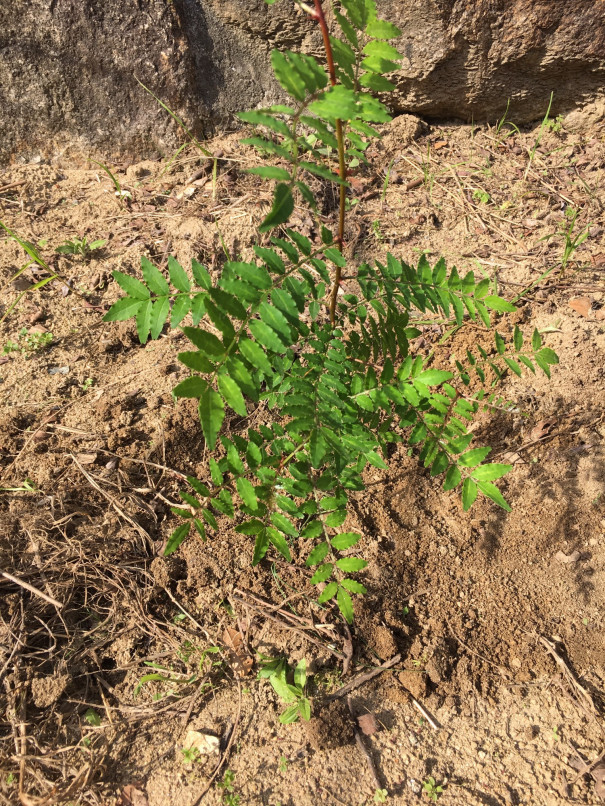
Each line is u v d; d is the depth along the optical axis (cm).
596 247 80
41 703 50
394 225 84
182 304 38
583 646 55
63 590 54
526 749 50
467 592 58
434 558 59
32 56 85
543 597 57
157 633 55
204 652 54
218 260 77
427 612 57
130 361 71
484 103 96
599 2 83
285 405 39
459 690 53
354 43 34
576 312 73
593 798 47
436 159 94
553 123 97
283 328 33
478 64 90
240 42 91
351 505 61
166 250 79
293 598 56
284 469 56
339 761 49
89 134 90
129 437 63
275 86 95
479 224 85
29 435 63
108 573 56
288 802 47
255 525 38
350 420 42
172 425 64
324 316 71
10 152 90
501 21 86
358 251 81
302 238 37
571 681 53
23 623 52
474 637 55
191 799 47
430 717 51
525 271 78
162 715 51
